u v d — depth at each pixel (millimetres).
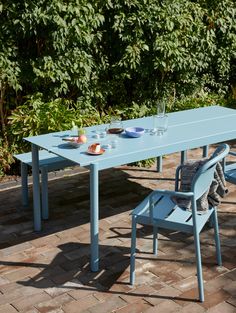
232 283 3342
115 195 4891
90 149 3516
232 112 4777
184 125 4285
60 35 5340
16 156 4613
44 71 5426
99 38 5742
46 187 4309
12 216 4445
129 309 3072
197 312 3029
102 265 3598
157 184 5168
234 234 4059
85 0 5406
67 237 4043
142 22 5797
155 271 3504
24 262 3654
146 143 3729
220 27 6730
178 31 6066
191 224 3146
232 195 4855
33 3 5094
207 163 2988
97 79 6051
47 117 5336
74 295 3230
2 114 5508
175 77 6637
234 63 7516
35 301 3170
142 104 6441
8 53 5254
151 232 4109
